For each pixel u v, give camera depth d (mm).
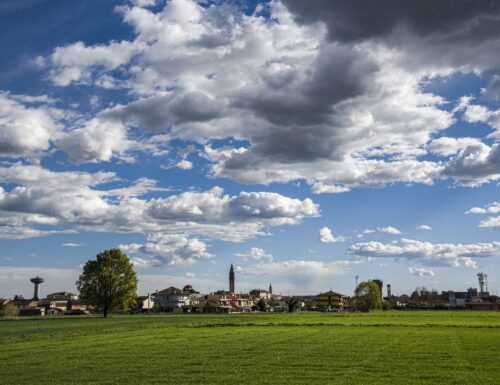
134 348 59406
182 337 75375
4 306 183750
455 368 41688
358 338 70812
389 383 35062
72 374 40375
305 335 77000
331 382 35625
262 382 35844
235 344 63062
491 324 105250
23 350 58875
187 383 35812
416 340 67125
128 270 177875
